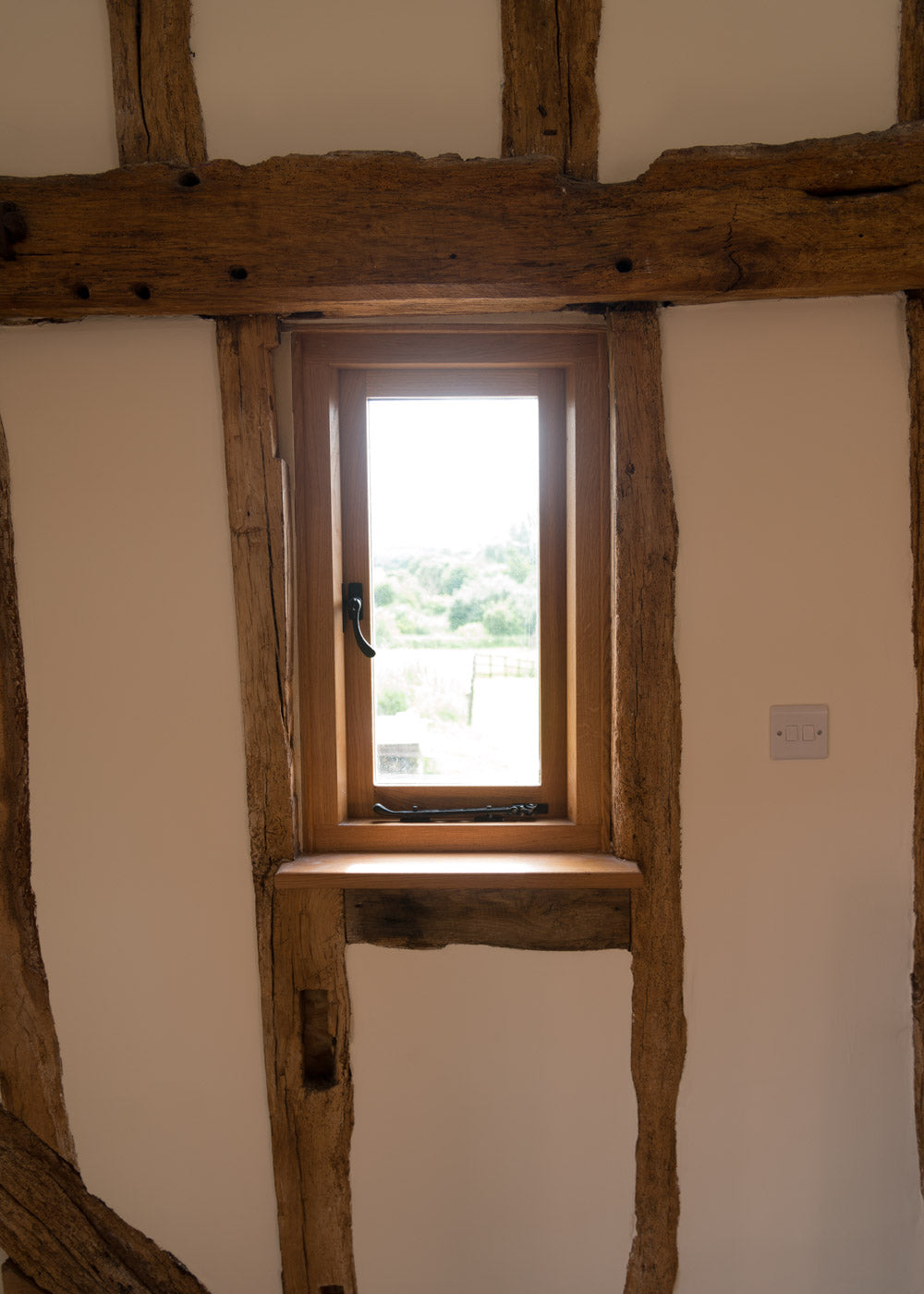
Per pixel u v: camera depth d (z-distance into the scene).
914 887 1.61
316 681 1.64
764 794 1.59
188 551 1.57
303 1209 1.62
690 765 1.58
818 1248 1.64
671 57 1.48
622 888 1.58
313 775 1.65
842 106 1.49
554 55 1.48
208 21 1.48
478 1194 1.62
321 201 1.45
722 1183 1.63
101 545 1.57
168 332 1.54
